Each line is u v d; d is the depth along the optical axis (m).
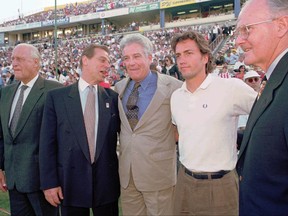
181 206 2.23
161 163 2.45
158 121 2.44
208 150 2.07
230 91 2.07
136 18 46.25
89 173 2.50
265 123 1.36
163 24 40.38
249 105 2.04
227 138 2.09
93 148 2.55
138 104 2.51
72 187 2.52
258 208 1.39
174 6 39.88
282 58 1.42
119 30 43.88
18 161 2.85
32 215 3.02
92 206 2.52
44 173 2.53
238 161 1.60
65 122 2.55
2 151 3.08
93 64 2.57
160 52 22.50
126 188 2.53
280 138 1.31
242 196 1.52
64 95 2.62
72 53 33.41
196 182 2.12
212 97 2.09
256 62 1.54
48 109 2.61
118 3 46.31
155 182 2.43
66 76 16.70
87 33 48.66
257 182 1.40
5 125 2.93
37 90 2.90
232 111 2.08
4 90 3.10
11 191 2.96
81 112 2.56
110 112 2.62
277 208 1.34
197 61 2.13
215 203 2.07
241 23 1.54
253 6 1.49
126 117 2.54
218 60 14.04
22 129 2.83
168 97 2.47
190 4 40.06
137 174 2.44
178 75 7.73
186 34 2.15
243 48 1.57
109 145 2.60
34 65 2.90
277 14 1.43
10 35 54.78
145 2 44.62
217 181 2.07
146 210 2.58
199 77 2.15
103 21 45.19
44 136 2.57
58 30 51.81
